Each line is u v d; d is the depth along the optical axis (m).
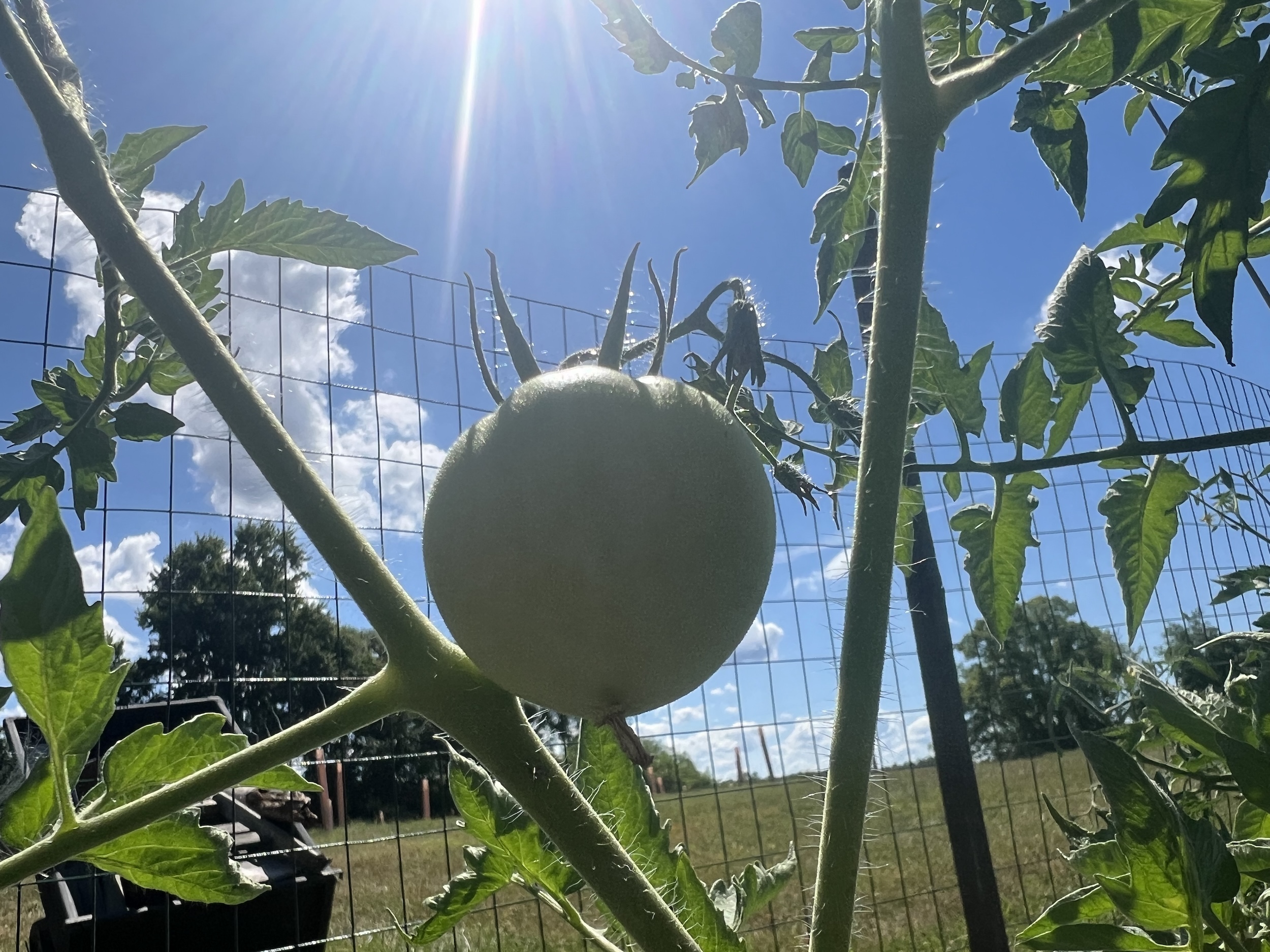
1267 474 0.49
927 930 0.95
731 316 0.22
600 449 0.17
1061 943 0.24
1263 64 0.24
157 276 0.21
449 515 0.18
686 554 0.17
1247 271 0.35
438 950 0.85
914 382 0.33
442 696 0.20
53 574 0.21
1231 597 0.44
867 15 0.37
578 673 0.17
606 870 0.20
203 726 0.26
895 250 0.23
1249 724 0.28
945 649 0.66
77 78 0.24
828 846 0.20
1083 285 0.31
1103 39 0.26
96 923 0.60
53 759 0.21
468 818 0.28
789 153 0.43
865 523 0.21
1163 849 0.21
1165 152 0.24
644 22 0.36
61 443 0.32
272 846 0.71
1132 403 0.30
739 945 0.24
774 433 0.38
